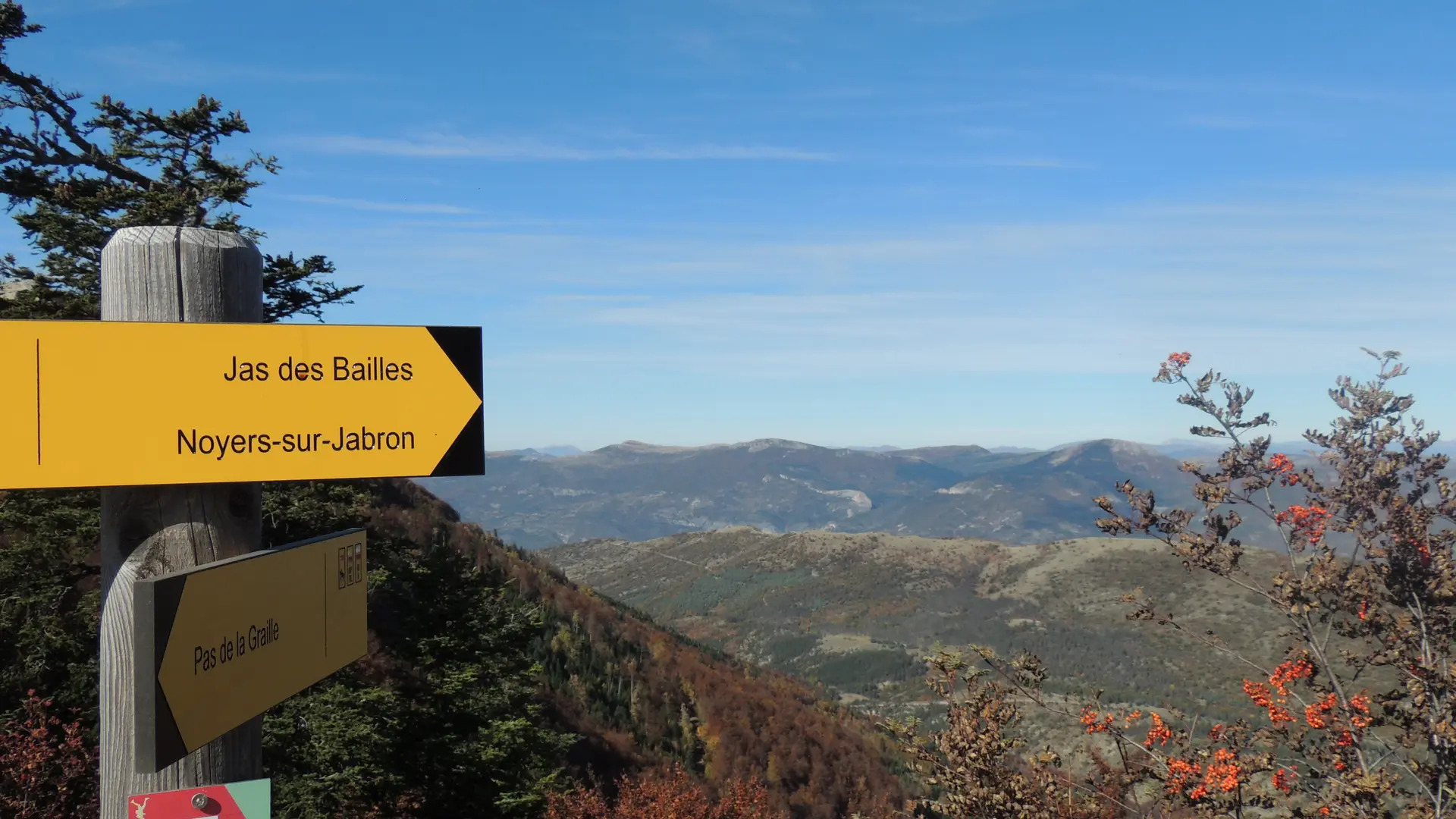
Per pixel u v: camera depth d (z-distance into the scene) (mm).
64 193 13672
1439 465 5230
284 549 2490
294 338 2389
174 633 2018
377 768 14469
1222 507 5750
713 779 61969
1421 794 5043
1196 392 5594
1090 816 6285
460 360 2572
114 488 2229
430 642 16438
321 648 2688
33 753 9031
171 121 15164
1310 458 5676
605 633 81312
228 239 2420
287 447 2365
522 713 18453
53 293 13781
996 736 6008
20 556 13109
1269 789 5270
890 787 72062
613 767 50469
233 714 2227
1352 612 5266
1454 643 5258
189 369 2277
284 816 12969
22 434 2105
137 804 2145
